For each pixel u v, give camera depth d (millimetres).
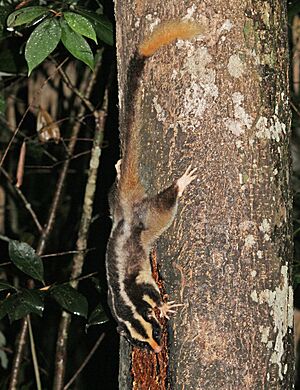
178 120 6016
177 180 6012
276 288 6008
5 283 6371
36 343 7832
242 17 6004
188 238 6004
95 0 6918
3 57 6816
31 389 7266
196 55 6004
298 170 7215
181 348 6004
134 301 6102
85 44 6082
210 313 5984
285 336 6023
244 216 5992
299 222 6770
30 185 8031
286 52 6078
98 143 6867
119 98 6148
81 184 7777
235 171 5992
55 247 7680
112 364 7582
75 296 6414
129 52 6086
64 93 7188
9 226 7832
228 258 5984
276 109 6031
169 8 6023
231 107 5996
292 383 6047
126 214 6160
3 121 7234
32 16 6113
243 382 5977
